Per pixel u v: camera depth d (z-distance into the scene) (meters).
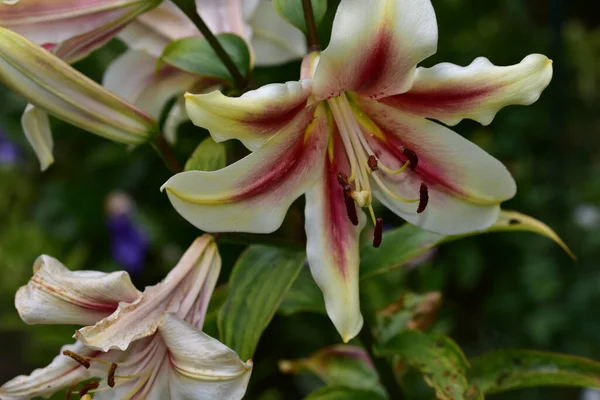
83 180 1.61
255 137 0.52
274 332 1.45
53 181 1.65
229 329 0.61
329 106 0.56
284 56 0.71
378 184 0.58
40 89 0.57
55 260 0.55
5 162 1.56
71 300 0.54
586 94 2.05
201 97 0.50
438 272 1.22
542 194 1.66
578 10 2.31
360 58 0.52
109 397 0.56
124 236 1.35
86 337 0.52
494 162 0.56
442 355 0.63
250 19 0.66
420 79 0.54
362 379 0.75
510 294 1.69
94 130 0.59
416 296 0.72
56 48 0.59
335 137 0.57
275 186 0.55
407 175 0.58
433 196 0.58
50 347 1.23
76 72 0.57
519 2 1.77
